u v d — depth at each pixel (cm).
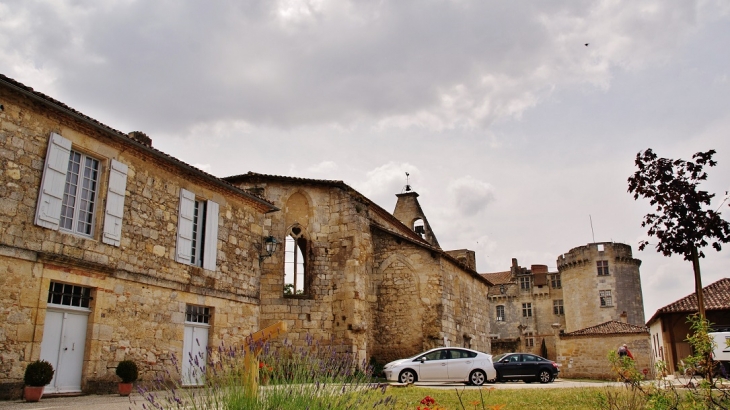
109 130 1363
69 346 1255
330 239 2333
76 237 1283
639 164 1154
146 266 1462
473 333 3045
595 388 1463
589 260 5981
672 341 2572
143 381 1387
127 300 1388
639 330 3400
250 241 1888
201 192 1702
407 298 2536
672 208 1120
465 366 1909
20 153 1194
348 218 2328
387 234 2641
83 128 1334
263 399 729
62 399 1170
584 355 3466
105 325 1321
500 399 1274
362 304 2256
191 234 1636
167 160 1548
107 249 1354
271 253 1958
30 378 1107
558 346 3553
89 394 1259
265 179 2330
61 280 1234
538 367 2269
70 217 1307
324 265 2300
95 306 1306
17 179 1179
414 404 1102
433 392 1462
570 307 6178
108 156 1395
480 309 3312
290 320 2197
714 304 2505
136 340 1396
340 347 2178
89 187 1363
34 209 1202
